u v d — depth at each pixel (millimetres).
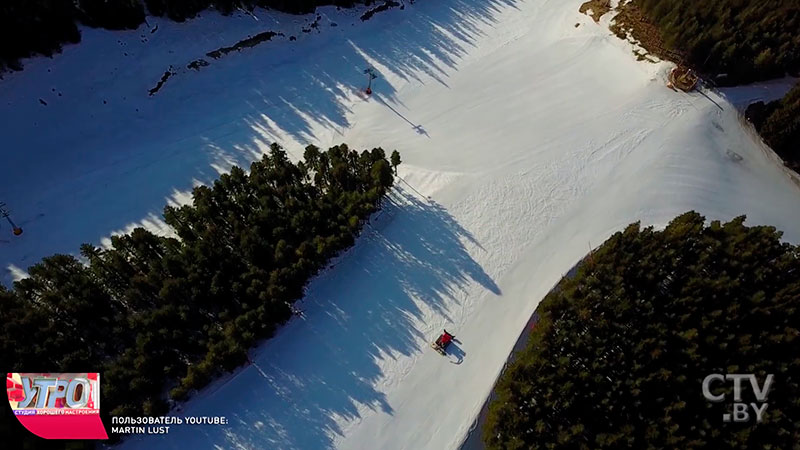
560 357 37562
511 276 45062
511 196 49844
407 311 42625
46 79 52375
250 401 37844
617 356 37750
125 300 40188
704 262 41938
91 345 38031
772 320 39719
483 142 54469
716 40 57719
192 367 35969
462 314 42812
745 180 53531
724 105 57406
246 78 58250
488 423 36250
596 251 44344
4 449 32781
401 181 50781
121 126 53312
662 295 40875
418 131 55594
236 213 44469
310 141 54438
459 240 46781
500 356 41062
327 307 42281
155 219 47938
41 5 50594
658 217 49469
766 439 35406
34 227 46719
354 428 37469
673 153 53688
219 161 52344
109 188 49719
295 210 44156
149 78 55500
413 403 38656
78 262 42281
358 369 39719
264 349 39875
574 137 54812
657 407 36344
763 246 42562
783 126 55969
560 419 36156
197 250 40188
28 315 36031
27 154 50062
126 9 55062
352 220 43438
